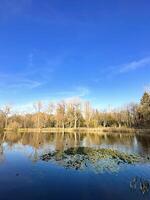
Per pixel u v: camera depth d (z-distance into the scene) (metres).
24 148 50.41
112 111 148.50
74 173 26.95
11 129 127.75
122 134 92.75
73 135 92.81
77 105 149.00
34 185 22.53
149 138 70.06
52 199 18.86
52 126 156.38
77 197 19.17
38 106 145.38
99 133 104.81
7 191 20.84
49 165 31.36
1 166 30.95
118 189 21.00
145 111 109.44
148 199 18.50
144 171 27.34
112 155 38.16
